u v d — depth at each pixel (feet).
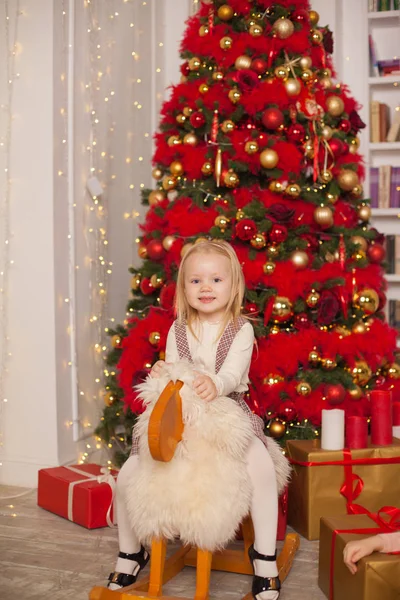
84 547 7.11
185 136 8.70
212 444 5.40
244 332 6.31
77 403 9.61
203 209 8.46
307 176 9.05
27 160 9.22
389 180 13.30
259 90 8.15
